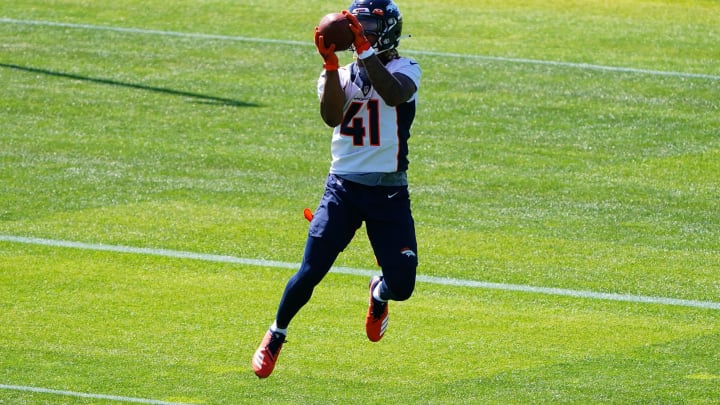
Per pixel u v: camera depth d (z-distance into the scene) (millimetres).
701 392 27625
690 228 39812
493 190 43094
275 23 65750
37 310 32125
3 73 56312
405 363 29344
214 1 69750
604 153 47500
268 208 40906
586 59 59906
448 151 47281
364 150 23266
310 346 30250
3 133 48344
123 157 45875
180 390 27453
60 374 28141
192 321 31719
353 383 28141
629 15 68125
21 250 36500
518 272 35656
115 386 27531
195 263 35969
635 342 30750
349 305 33031
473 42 62344
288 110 52188
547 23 66188
